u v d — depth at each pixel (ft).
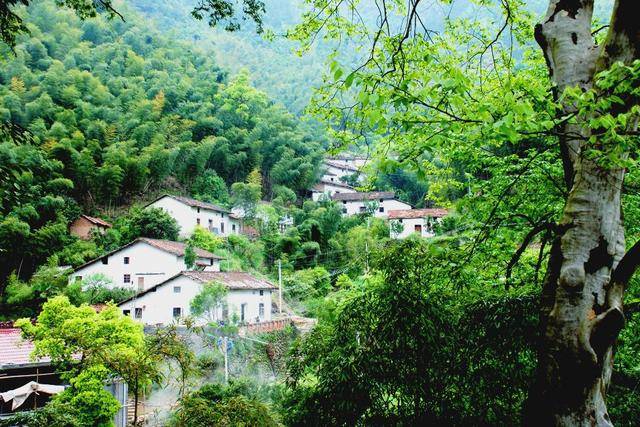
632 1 10.92
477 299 18.49
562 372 10.80
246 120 201.67
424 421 16.97
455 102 9.67
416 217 138.72
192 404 24.04
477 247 19.16
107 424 36.09
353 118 18.07
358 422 17.61
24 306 88.58
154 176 153.48
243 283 90.74
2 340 45.42
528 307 16.44
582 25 12.87
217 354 56.29
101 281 98.58
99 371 34.53
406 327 16.61
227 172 181.16
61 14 215.10
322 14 20.67
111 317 38.55
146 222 124.26
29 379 44.37
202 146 166.91
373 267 18.56
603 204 11.14
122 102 175.83
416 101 9.97
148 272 102.22
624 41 11.16
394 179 183.32
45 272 95.25
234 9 21.13
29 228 103.60
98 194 137.28
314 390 18.25
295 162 183.62
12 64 161.99
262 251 134.21
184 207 132.98
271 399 32.14
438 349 17.20
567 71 12.42
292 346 22.58
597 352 10.73
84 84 168.66
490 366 17.20
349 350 17.60
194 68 235.81
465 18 22.22
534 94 10.14
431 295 17.87
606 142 9.89
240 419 22.91
